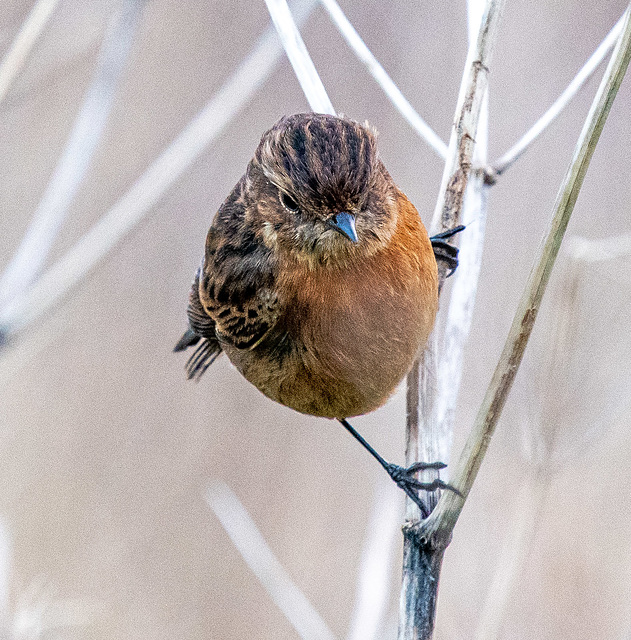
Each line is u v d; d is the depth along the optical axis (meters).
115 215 10.30
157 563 13.82
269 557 9.54
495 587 8.61
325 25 14.75
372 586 9.12
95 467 14.45
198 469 14.56
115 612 13.25
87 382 14.91
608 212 13.52
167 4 15.58
